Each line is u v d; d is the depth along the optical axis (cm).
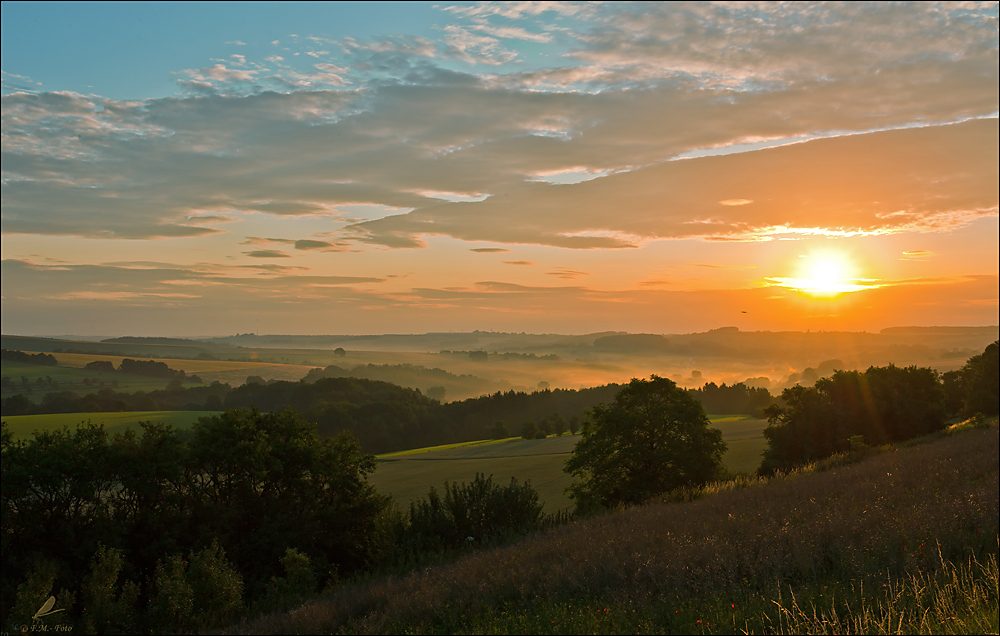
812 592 720
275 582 1827
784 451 5119
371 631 912
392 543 2384
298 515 2828
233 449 2848
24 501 2458
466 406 17088
